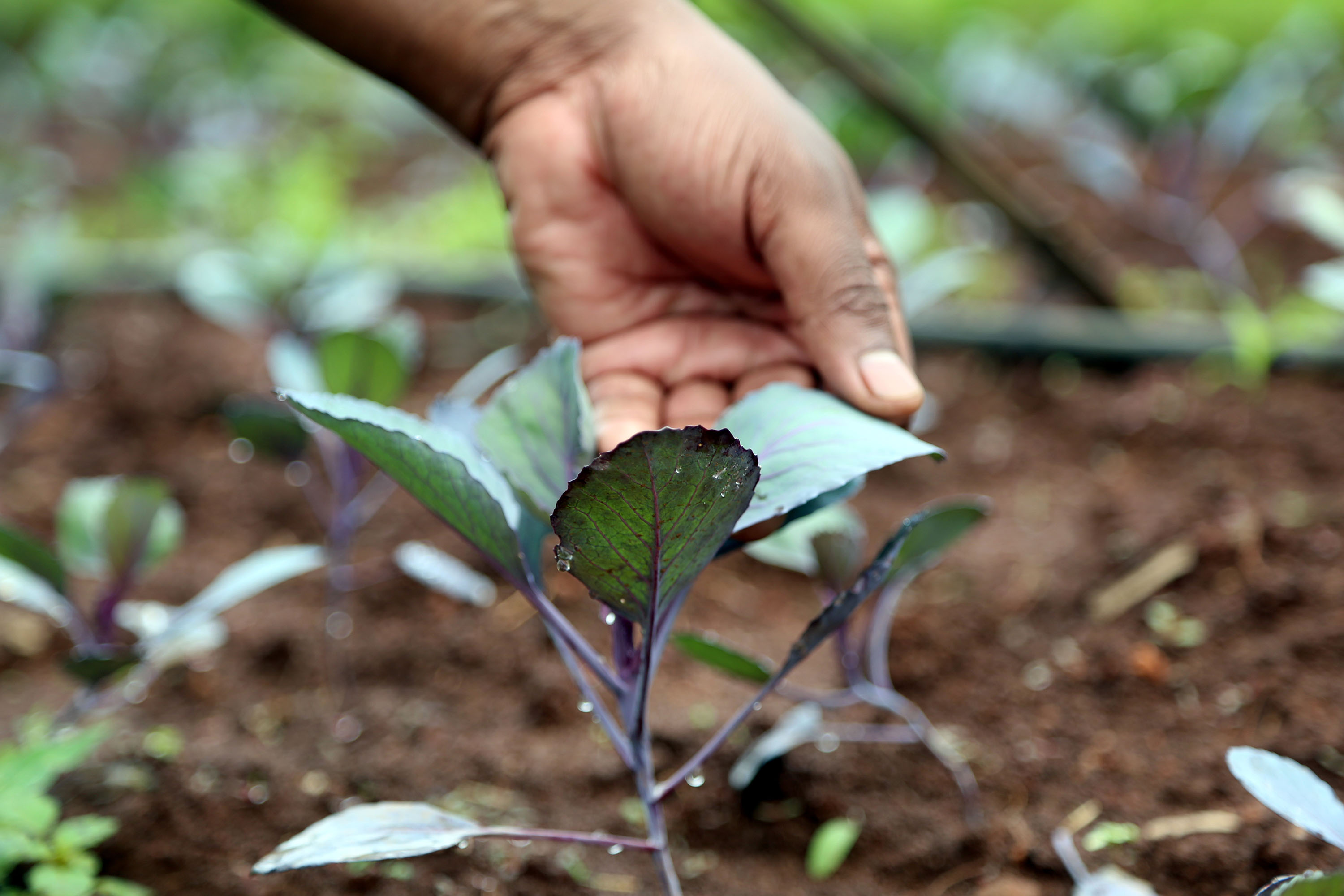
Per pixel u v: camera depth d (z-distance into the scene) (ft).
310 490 2.62
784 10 3.00
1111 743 2.04
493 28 2.02
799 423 1.70
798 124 1.91
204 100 5.37
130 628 2.15
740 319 2.01
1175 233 3.82
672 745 2.09
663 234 2.00
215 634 2.20
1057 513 2.51
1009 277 3.64
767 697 2.17
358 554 2.46
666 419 1.97
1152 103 3.55
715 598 2.40
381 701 2.20
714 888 1.95
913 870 1.95
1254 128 3.51
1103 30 5.18
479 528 1.67
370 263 3.64
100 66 5.44
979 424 2.88
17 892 1.88
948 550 2.44
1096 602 2.26
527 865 1.94
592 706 1.75
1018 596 2.30
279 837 1.96
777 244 1.88
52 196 4.52
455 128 2.12
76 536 2.09
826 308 1.85
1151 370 2.93
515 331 3.37
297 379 2.20
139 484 2.02
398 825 1.68
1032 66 4.50
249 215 4.23
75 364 3.12
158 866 1.93
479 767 2.08
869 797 2.02
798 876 1.96
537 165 2.03
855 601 1.71
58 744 1.86
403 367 2.07
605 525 1.57
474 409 1.86
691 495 1.56
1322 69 4.48
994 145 5.06
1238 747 1.98
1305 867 1.86
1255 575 2.22
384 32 2.03
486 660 2.25
